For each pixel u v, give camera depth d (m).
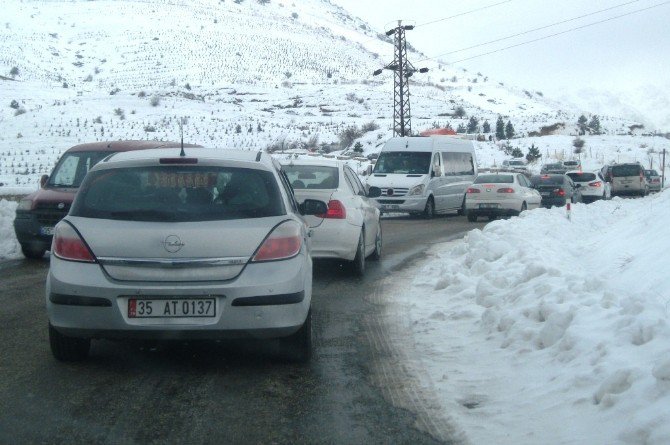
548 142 88.12
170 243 6.02
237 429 5.22
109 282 5.99
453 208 27.59
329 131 89.06
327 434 5.14
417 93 157.12
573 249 12.57
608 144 87.25
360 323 8.62
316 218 11.27
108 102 94.12
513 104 182.88
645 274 8.48
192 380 6.30
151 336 6.02
